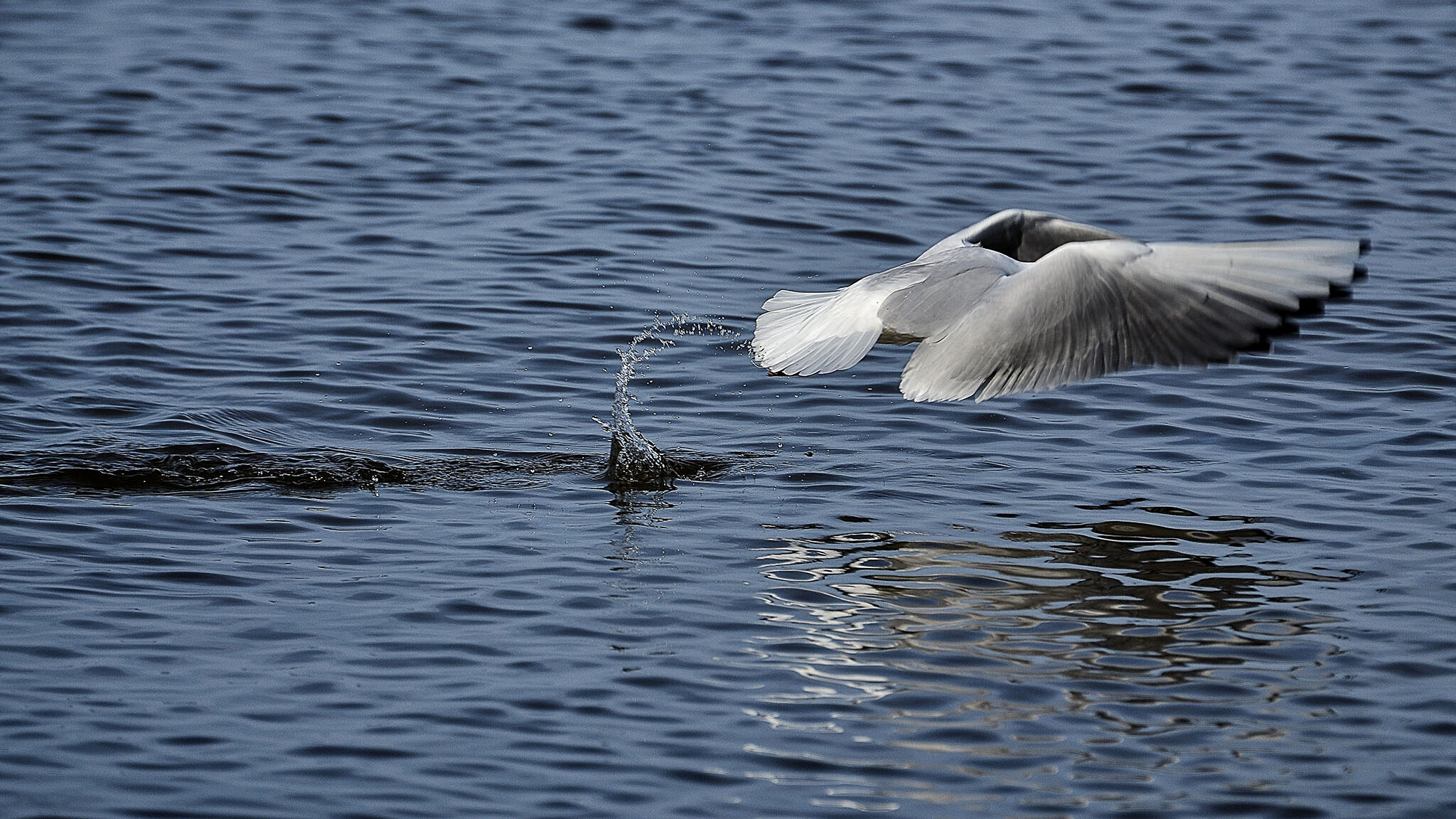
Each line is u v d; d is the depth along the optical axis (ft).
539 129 74.69
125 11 93.45
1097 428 46.50
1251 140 74.84
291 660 32.24
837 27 92.99
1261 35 93.09
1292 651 32.96
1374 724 30.09
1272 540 38.70
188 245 60.23
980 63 86.69
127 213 63.10
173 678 31.40
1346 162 72.08
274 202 65.21
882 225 64.18
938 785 27.91
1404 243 62.64
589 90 80.64
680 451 44.52
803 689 31.30
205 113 75.66
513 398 48.24
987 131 75.72
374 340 52.01
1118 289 26.00
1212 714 30.40
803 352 29.81
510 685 31.35
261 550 37.55
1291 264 24.70
